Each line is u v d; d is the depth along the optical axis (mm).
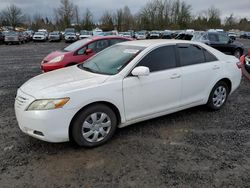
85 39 9375
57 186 3070
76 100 3656
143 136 4324
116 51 4824
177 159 3629
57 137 3635
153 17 74625
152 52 4461
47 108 3537
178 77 4637
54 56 8727
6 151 3830
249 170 3385
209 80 5156
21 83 8375
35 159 3625
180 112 5414
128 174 3291
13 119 5055
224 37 14523
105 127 4016
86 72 4402
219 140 4199
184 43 4949
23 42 35906
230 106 5879
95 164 3510
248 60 8547
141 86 4215
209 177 3232
